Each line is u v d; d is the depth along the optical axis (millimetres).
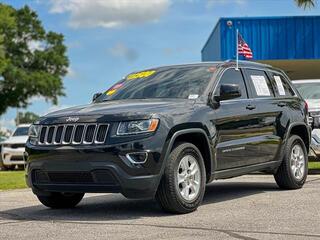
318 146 11414
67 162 6746
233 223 6316
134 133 6562
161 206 6914
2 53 45969
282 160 8914
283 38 25156
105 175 6570
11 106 57781
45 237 5816
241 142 7895
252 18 25062
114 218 6898
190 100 7375
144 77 8391
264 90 8773
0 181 12812
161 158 6621
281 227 6039
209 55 29984
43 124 7141
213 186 10031
